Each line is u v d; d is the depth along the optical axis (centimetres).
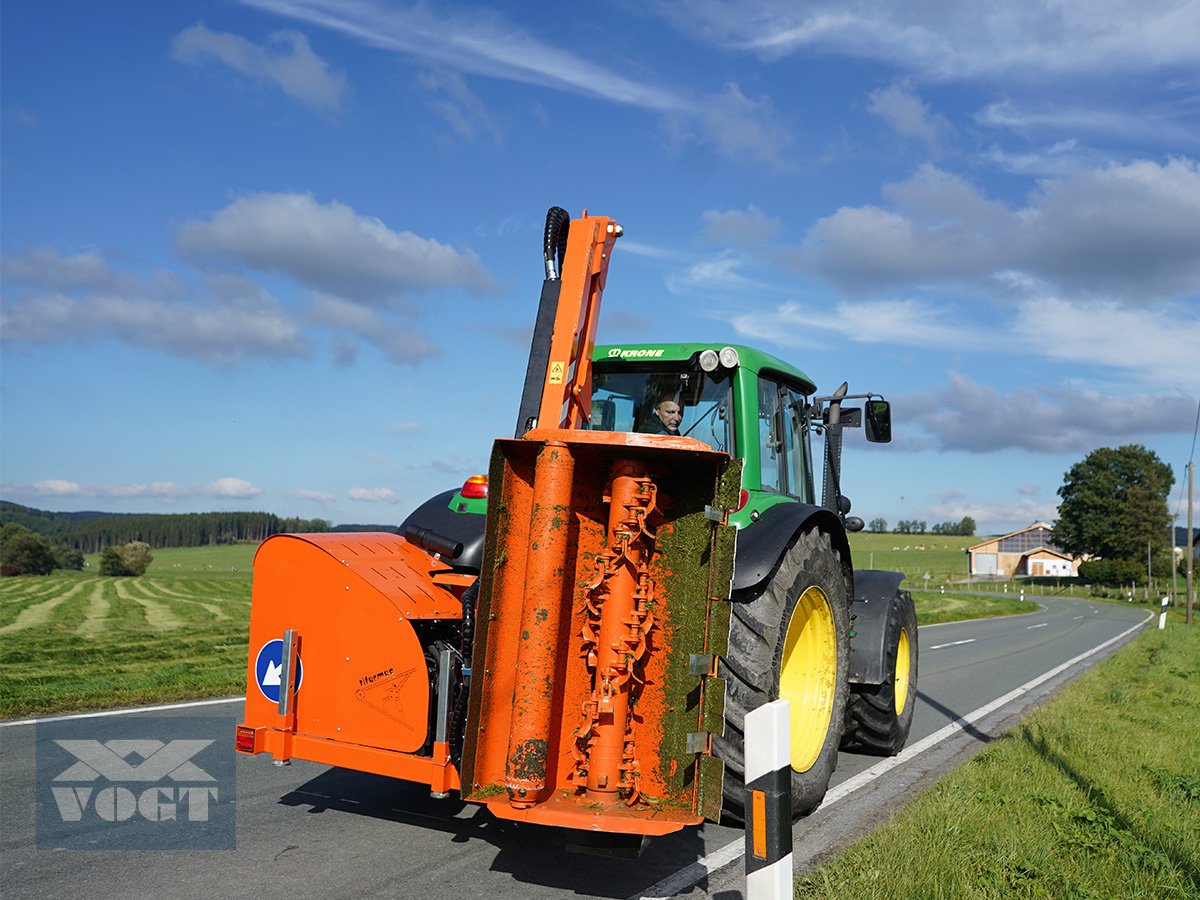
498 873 418
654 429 555
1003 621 3262
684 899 395
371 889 394
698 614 383
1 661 1134
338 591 445
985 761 667
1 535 8131
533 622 370
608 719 382
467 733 369
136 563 7825
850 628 583
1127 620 3706
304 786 556
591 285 522
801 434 657
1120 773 650
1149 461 9069
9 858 416
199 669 1034
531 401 486
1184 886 423
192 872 406
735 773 466
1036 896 395
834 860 439
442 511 520
